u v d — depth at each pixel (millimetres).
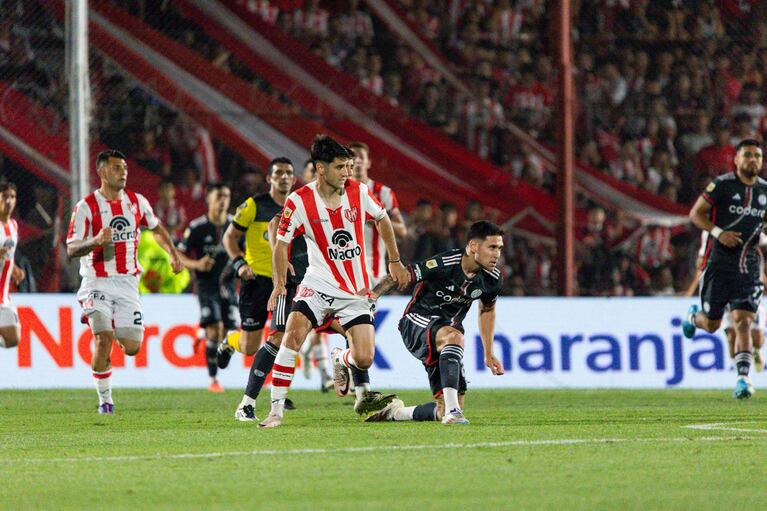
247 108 59250
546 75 63688
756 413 32969
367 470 19656
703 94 62188
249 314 37406
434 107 61844
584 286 54781
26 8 56875
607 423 28938
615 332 47969
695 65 62500
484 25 65062
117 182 34125
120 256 34375
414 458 21188
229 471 19719
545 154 61188
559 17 49312
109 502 16828
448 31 64500
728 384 48094
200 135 57469
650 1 62938
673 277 56688
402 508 16031
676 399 40375
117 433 27203
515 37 65000
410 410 29438
